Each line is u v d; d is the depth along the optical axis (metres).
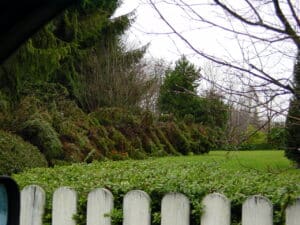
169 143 13.84
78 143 9.33
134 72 19.56
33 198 2.83
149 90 19.84
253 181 3.08
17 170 6.48
